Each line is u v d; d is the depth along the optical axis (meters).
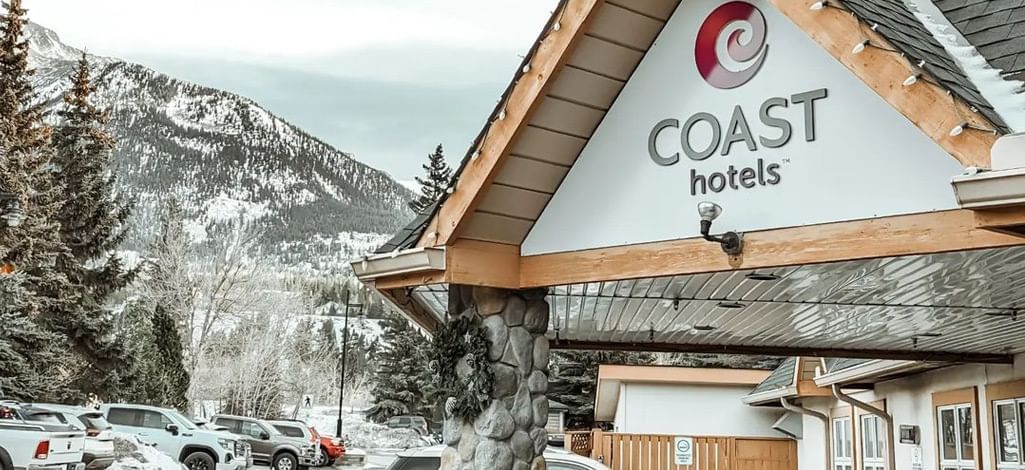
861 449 16.08
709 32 6.38
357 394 64.56
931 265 6.31
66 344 29.55
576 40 6.30
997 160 4.32
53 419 18.48
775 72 6.03
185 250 46.34
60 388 28.19
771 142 5.95
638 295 7.88
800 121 5.86
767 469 19.09
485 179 6.62
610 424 33.50
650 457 18.58
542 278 6.94
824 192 5.68
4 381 24.70
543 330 7.26
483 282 6.91
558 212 6.97
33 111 29.62
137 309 44.66
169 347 38.69
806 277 6.89
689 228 6.29
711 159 6.25
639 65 6.68
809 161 5.78
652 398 23.47
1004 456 11.09
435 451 10.70
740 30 6.23
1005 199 4.24
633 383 23.58
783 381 18.36
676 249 6.33
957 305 8.03
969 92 4.82
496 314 7.08
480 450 6.89
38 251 27.31
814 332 9.94
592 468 10.74
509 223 7.00
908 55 4.85
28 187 25.58
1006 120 4.66
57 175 32.41
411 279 7.10
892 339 10.39
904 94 4.83
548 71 6.36
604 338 10.71
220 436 23.91
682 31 6.51
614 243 6.64
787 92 5.95
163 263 45.75
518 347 7.08
